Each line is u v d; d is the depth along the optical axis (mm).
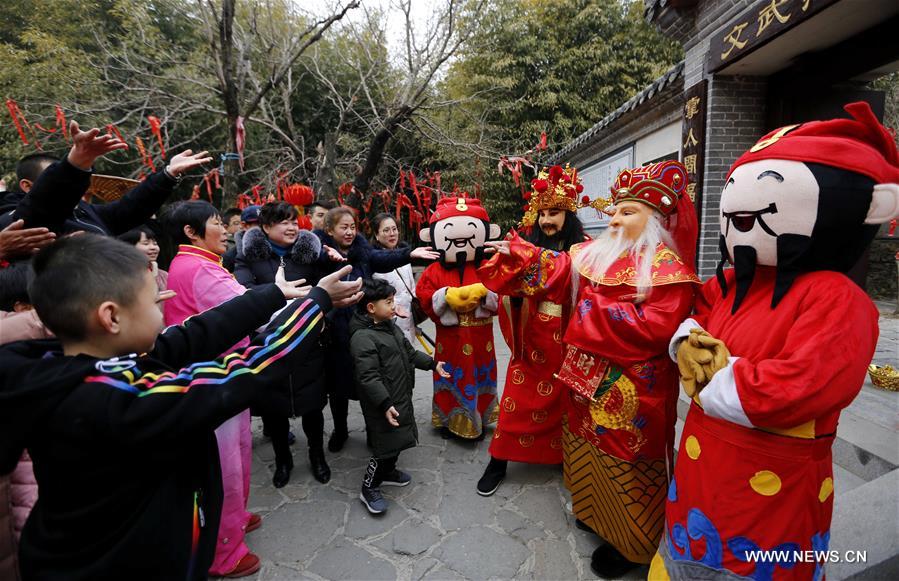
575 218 2709
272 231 2781
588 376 1923
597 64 10078
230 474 1977
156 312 1099
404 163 8586
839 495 1998
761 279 1456
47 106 6039
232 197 5516
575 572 2025
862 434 2475
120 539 992
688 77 4480
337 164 7727
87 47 7188
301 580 2010
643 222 1886
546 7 10492
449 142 7020
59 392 939
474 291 2959
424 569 2057
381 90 7375
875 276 7918
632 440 1825
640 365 1797
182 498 1092
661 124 5383
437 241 3057
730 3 3834
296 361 1185
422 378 4609
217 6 6211
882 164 1266
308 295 1282
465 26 7504
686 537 1502
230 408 1041
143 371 1082
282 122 9031
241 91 5871
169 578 1046
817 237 1288
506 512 2441
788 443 1317
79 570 975
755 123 4102
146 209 2236
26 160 2094
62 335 1041
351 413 3877
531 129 9609
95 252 1020
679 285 1735
